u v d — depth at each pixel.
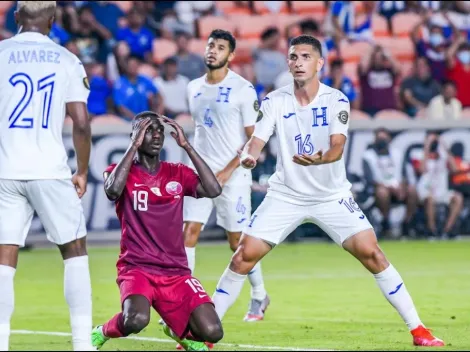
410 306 19.11
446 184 46.41
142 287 16.92
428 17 54.91
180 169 17.62
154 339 20.78
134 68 46.53
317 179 19.20
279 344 19.72
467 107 52.97
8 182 16.27
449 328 21.64
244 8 54.56
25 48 16.45
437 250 41.94
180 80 47.75
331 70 49.25
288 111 19.39
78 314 16.33
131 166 17.45
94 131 42.59
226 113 23.92
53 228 16.41
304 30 52.53
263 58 50.47
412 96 50.88
